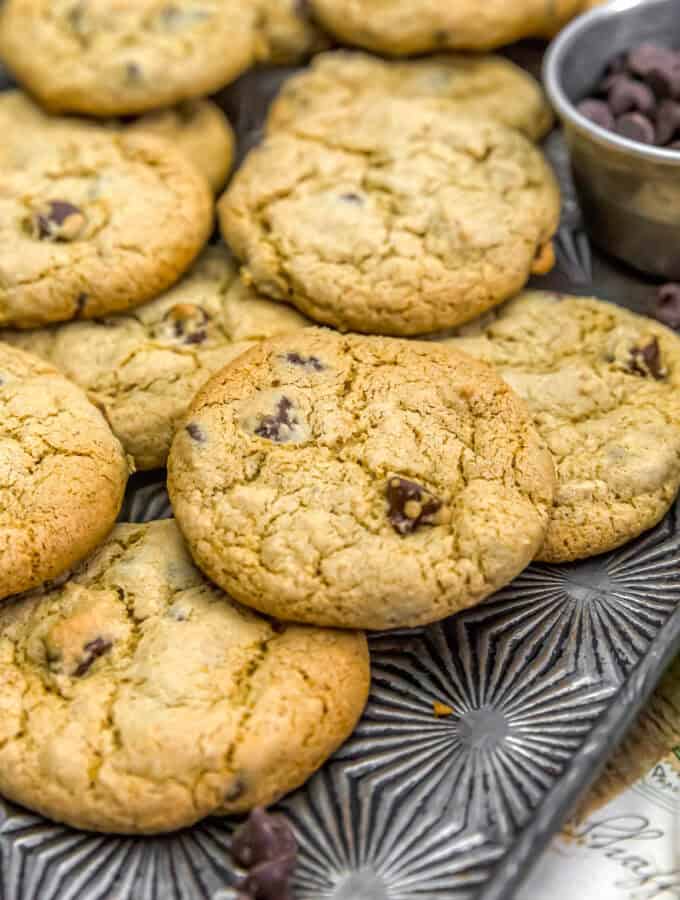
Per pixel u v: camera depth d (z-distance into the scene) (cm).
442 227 32
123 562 28
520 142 35
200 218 33
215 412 29
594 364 31
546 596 29
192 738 25
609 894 27
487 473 28
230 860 25
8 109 37
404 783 26
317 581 27
